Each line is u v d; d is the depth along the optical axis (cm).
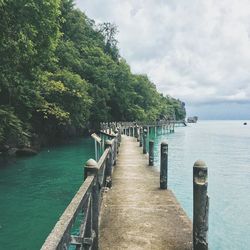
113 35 7494
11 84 2111
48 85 2944
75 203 346
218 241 929
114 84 5403
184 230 614
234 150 3516
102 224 643
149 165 1334
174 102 12700
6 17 1446
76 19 5566
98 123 4928
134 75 7125
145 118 6488
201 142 4625
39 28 1650
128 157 1596
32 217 1058
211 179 1875
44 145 3306
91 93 4575
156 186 955
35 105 2709
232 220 1121
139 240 568
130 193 875
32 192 1373
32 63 1800
